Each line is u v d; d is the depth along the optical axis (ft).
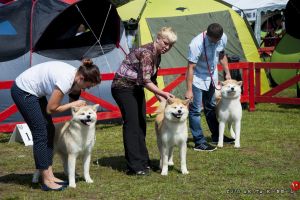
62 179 22.88
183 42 44.60
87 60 19.45
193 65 27.09
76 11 37.29
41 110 20.38
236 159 26.08
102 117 35.88
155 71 22.93
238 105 28.89
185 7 46.85
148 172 23.40
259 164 25.12
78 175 23.41
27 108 20.02
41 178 22.75
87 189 20.99
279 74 51.11
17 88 20.04
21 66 35.58
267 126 35.06
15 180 23.03
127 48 40.09
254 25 74.13
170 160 24.98
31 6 37.14
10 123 33.68
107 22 39.11
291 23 51.03
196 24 45.91
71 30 37.93
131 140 23.12
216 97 29.37
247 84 41.68
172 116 22.50
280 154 27.20
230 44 46.96
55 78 19.42
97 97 36.68
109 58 38.73
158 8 46.06
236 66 41.22
